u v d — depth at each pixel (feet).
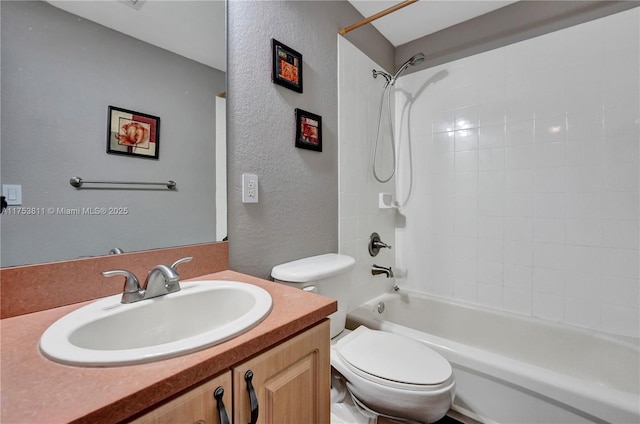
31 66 2.27
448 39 6.56
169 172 3.12
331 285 4.22
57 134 2.40
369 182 6.31
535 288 5.58
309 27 4.82
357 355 3.80
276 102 4.24
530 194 5.60
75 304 2.49
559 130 5.31
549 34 5.39
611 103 4.88
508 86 5.80
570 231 5.25
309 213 4.82
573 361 4.90
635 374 4.35
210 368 1.66
